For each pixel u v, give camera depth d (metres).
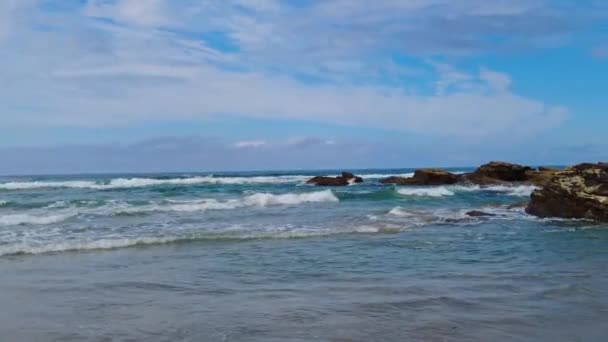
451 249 12.25
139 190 37.66
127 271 9.69
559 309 6.90
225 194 33.72
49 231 15.36
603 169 19.36
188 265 10.28
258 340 5.72
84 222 17.81
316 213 21.19
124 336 5.91
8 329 6.20
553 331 5.98
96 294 7.92
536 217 19.52
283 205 25.45
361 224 17.02
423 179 44.56
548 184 20.25
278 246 12.66
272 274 9.38
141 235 14.26
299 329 6.09
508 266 10.10
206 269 9.88
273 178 59.97
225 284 8.58
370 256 11.27
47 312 6.91
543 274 9.28
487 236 14.47
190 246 12.66
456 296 7.64
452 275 9.23
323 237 14.17
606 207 18.31
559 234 14.98
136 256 11.31
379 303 7.25
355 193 31.55
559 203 19.52
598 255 11.41
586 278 8.91
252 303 7.31
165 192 35.50
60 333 6.04
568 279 8.83
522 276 9.10
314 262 10.57
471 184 42.38
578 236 14.56
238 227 16.34
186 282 8.73
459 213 21.00
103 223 17.50
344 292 7.95
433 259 10.91
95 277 9.16
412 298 7.54
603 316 6.58
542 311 6.80
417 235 14.64
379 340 5.70
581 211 18.91
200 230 15.48
